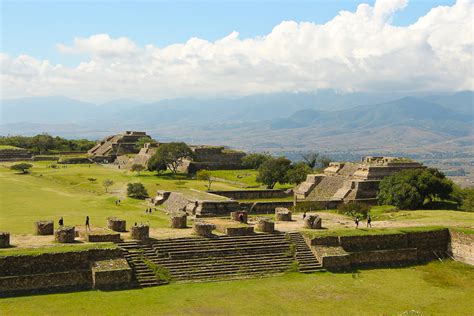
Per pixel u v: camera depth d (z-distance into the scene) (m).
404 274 66.62
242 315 48.94
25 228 71.12
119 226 67.81
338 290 58.47
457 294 58.81
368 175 120.88
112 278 54.94
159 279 57.38
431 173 110.12
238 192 125.12
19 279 51.94
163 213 99.12
